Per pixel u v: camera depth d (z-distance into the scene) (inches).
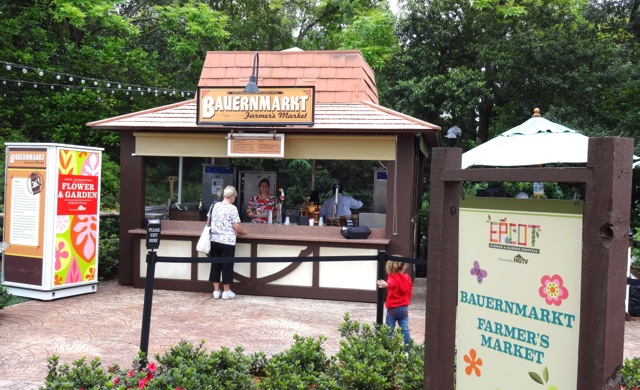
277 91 349.7
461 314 125.3
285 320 301.1
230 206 353.1
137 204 381.7
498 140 366.9
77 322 285.1
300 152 358.3
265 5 809.5
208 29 725.9
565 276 103.2
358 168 696.4
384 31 789.2
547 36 660.7
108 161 674.8
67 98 639.1
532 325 109.2
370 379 167.0
